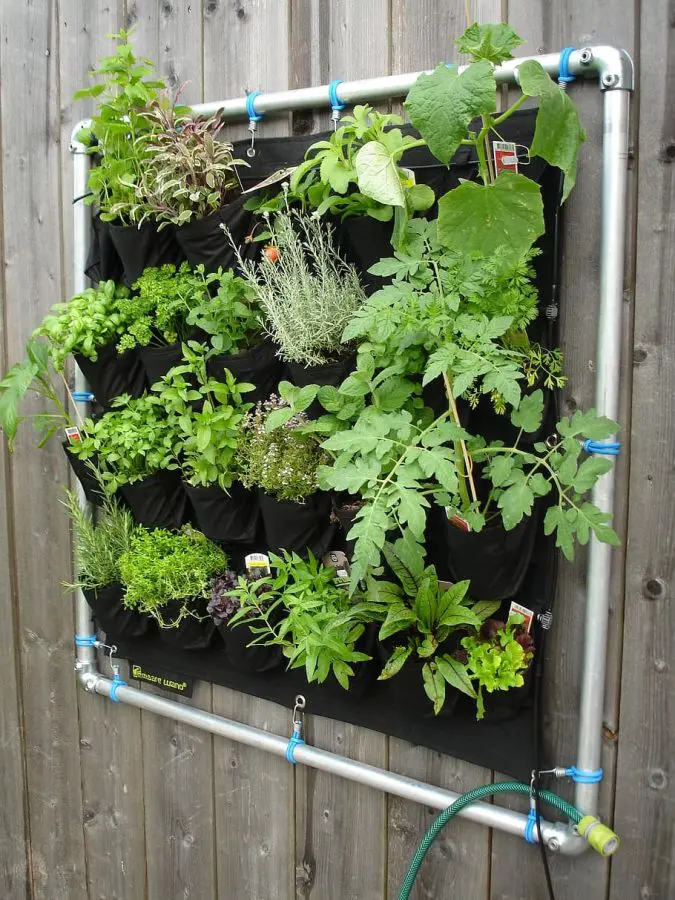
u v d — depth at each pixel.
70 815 2.16
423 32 1.47
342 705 1.63
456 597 1.35
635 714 1.40
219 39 1.68
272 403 1.52
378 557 1.22
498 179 1.17
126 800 2.05
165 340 1.67
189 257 1.59
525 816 1.47
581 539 1.22
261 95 1.60
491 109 1.11
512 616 1.40
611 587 1.40
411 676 1.42
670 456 1.34
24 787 2.23
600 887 1.46
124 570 1.69
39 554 2.10
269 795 1.82
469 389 1.38
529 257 1.30
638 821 1.41
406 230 1.36
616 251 1.31
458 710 1.49
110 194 1.73
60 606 2.09
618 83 1.27
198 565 1.66
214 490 1.58
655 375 1.34
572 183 1.14
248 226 1.56
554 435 1.35
